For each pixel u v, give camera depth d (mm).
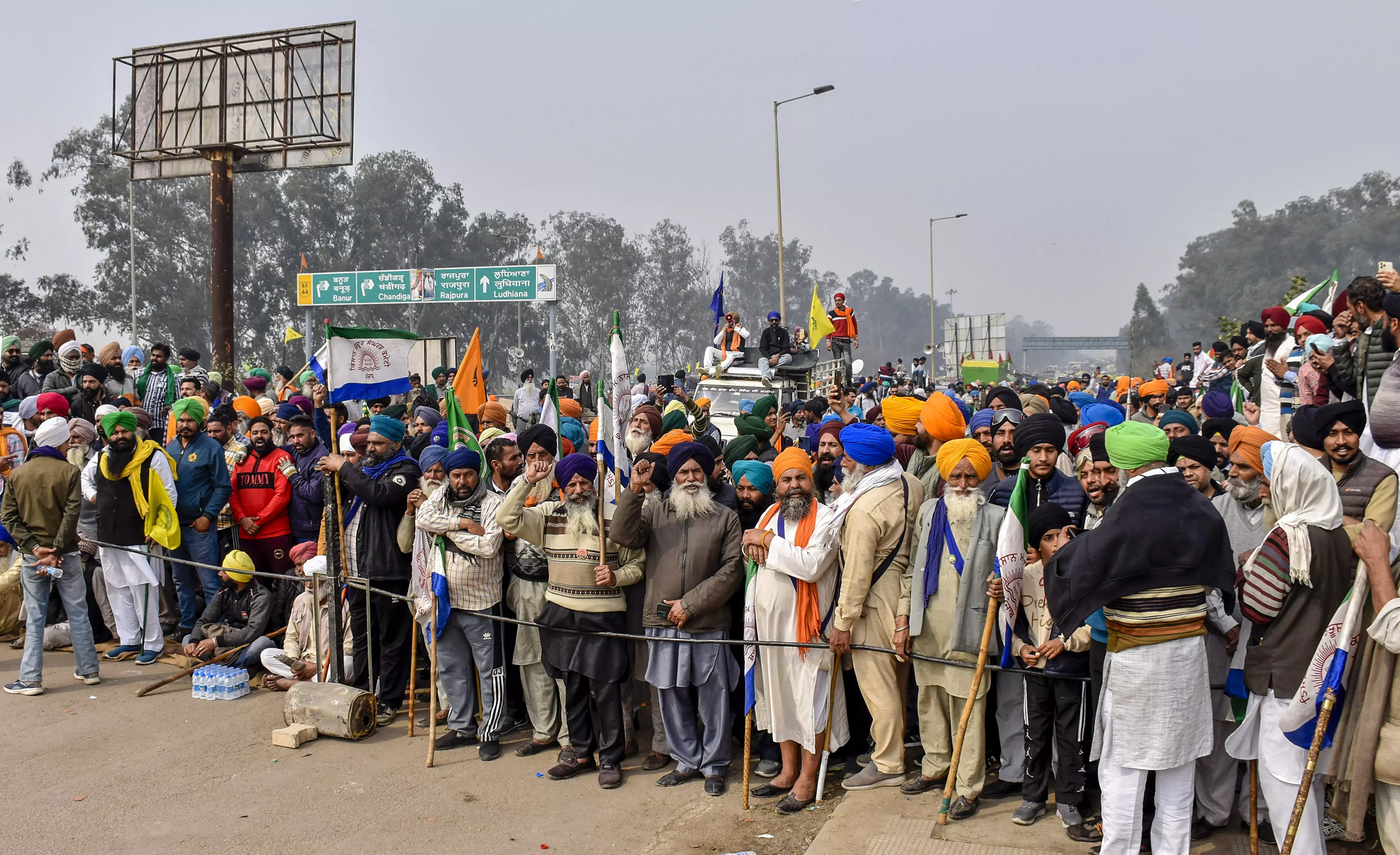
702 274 84312
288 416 8523
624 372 5766
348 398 6859
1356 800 3961
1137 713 4039
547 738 6184
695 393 16125
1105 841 4176
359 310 62625
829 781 5707
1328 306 9141
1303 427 4402
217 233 19297
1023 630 4918
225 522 8711
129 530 8047
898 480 5309
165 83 19312
